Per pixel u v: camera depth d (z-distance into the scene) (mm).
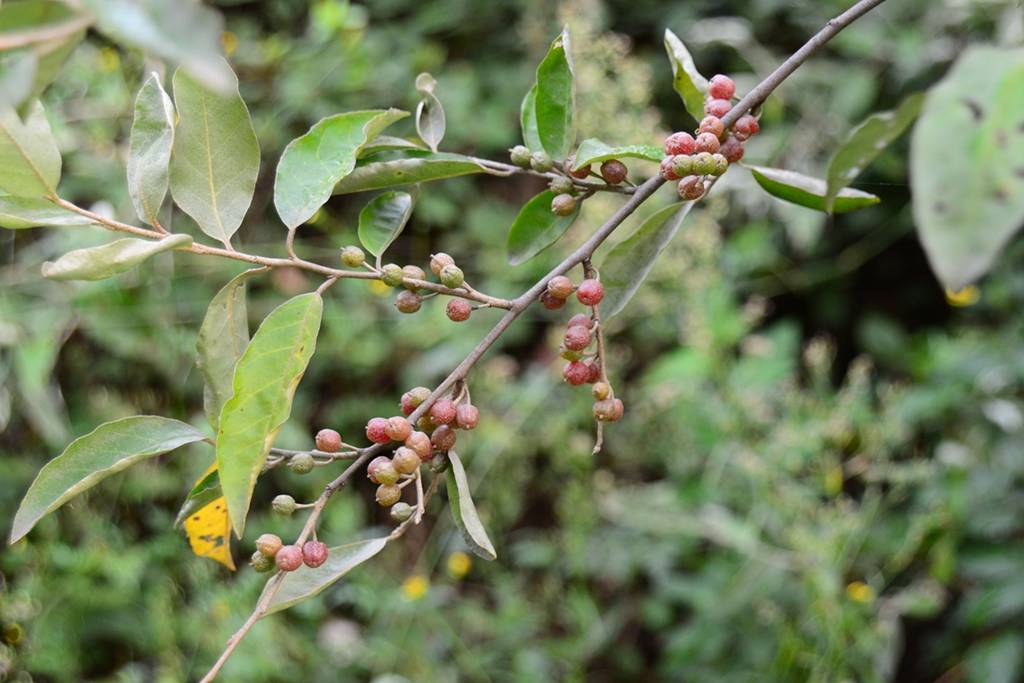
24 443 1607
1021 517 1385
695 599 1542
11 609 1434
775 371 1573
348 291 1746
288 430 1670
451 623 1684
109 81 1617
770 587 1483
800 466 1498
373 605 1526
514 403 1686
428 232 1830
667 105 1889
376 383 1807
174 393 1694
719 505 1583
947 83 574
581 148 714
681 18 1840
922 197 567
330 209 1795
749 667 1491
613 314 717
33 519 680
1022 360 1454
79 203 1597
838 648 1381
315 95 1766
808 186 754
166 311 1639
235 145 688
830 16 1741
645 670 1748
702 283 1591
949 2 1637
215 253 674
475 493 1705
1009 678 1335
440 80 1783
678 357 1562
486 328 1717
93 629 1509
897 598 1474
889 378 1843
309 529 672
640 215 1563
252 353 660
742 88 1751
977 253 562
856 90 1688
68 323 1601
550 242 739
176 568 1594
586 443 1629
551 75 725
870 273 1911
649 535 1624
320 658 1539
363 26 1788
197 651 1509
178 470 1662
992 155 566
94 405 1652
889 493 1533
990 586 1365
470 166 729
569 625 1722
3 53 573
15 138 660
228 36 1820
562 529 1782
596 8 1703
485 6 1852
